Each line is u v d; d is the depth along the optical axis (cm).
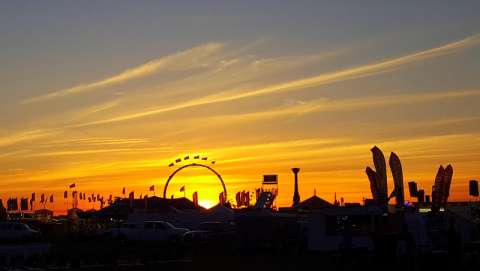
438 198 4356
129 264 3528
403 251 3659
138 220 6662
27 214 10431
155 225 5662
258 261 3709
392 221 3319
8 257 3422
